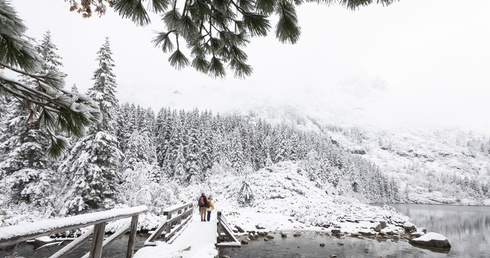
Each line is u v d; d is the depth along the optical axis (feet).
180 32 7.62
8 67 5.27
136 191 64.80
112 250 36.96
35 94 5.64
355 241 53.36
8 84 5.80
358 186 239.91
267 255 39.96
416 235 60.70
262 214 87.10
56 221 7.36
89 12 8.71
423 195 418.51
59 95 5.70
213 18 7.88
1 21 4.35
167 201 64.95
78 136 6.31
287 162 155.12
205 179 150.20
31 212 53.78
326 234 61.16
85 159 52.70
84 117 5.95
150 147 145.38
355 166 304.91
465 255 44.50
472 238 65.46
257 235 56.70
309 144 288.10
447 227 90.53
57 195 59.98
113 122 59.88
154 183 65.77
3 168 55.93
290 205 99.40
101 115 6.47
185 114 239.50
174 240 29.81
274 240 52.80
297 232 63.67
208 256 18.83
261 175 132.98
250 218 77.51
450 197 418.51
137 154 101.76
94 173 52.54
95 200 53.26
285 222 75.56
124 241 42.80
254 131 256.32
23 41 4.79
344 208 89.92
